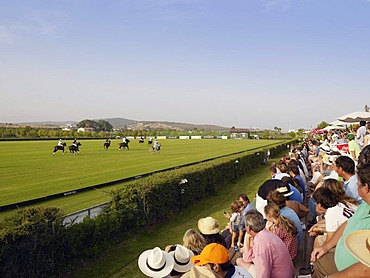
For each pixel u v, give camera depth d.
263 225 4.07
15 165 23.70
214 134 113.31
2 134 78.62
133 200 8.83
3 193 14.20
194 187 12.41
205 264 3.02
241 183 17.66
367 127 14.16
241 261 4.82
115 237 8.06
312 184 10.01
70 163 25.19
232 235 7.04
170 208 10.55
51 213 6.23
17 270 5.41
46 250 5.89
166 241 8.41
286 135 103.62
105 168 22.33
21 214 5.96
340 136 19.53
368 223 2.80
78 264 6.73
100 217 7.59
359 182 2.68
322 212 4.47
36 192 14.40
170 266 3.79
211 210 11.72
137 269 6.76
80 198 12.94
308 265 5.32
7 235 5.28
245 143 61.81
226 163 16.80
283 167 8.91
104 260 7.19
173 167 22.88
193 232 4.56
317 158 13.98
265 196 5.90
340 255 2.96
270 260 3.77
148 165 24.17
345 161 5.30
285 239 4.64
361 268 2.28
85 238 6.92
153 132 112.31
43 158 28.97
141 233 8.84
